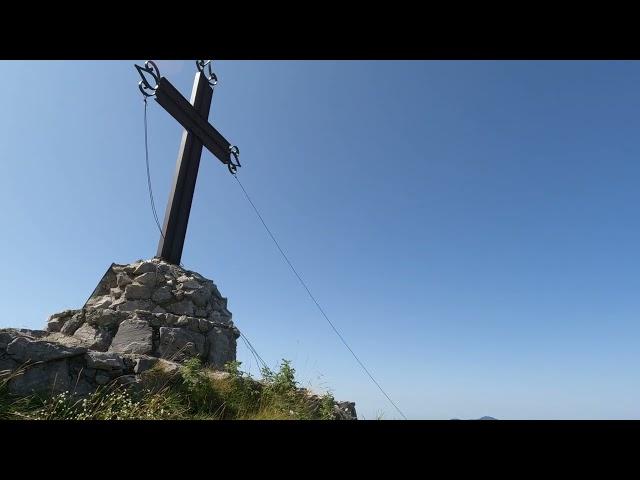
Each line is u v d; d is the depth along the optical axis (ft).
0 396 14.51
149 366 18.98
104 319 23.65
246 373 22.08
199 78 32.48
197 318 25.96
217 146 33.35
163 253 29.19
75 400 15.75
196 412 18.02
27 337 16.65
